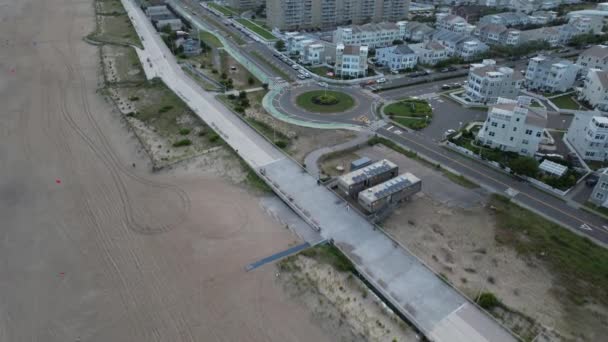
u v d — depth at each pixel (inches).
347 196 2859.3
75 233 2546.8
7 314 2018.9
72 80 5024.6
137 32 7180.1
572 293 2151.8
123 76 5201.8
